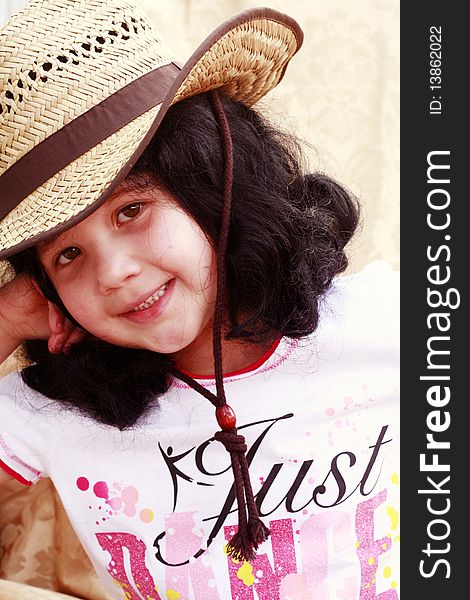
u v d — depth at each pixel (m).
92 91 0.78
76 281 0.80
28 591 1.07
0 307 0.95
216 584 0.93
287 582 0.93
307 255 0.91
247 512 0.93
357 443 0.96
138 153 0.71
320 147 1.41
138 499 0.94
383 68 1.43
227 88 0.89
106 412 0.92
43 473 0.98
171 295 0.81
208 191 0.82
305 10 1.42
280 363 0.94
